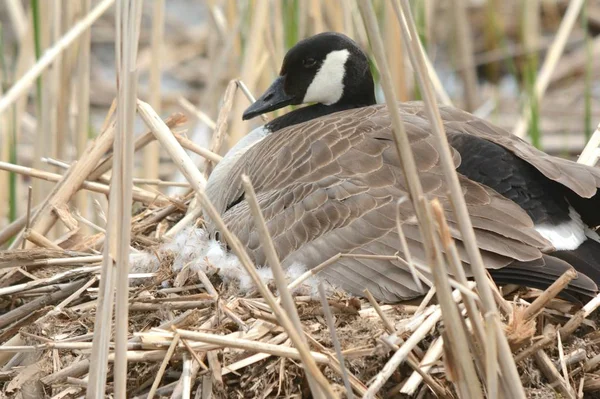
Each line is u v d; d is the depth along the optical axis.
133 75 6.43
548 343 6.95
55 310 8.02
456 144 8.16
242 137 11.43
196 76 18.61
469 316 6.07
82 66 11.56
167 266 8.38
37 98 11.73
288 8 12.45
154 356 7.17
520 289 7.95
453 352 6.01
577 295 7.53
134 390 7.36
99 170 10.23
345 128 8.62
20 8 13.73
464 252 7.36
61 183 9.90
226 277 8.05
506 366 5.86
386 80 5.77
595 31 20.05
